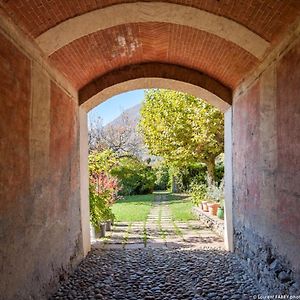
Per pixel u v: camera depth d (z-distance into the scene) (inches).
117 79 273.0
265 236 185.3
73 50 202.1
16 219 136.3
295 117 142.6
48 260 177.9
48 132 183.9
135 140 999.6
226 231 299.7
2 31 128.1
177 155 533.6
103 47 224.4
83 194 278.2
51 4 148.4
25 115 150.0
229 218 287.4
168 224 442.9
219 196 447.2
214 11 169.6
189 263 250.7
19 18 141.3
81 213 268.2
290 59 147.9
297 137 140.4
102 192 388.8
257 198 201.8
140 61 271.6
